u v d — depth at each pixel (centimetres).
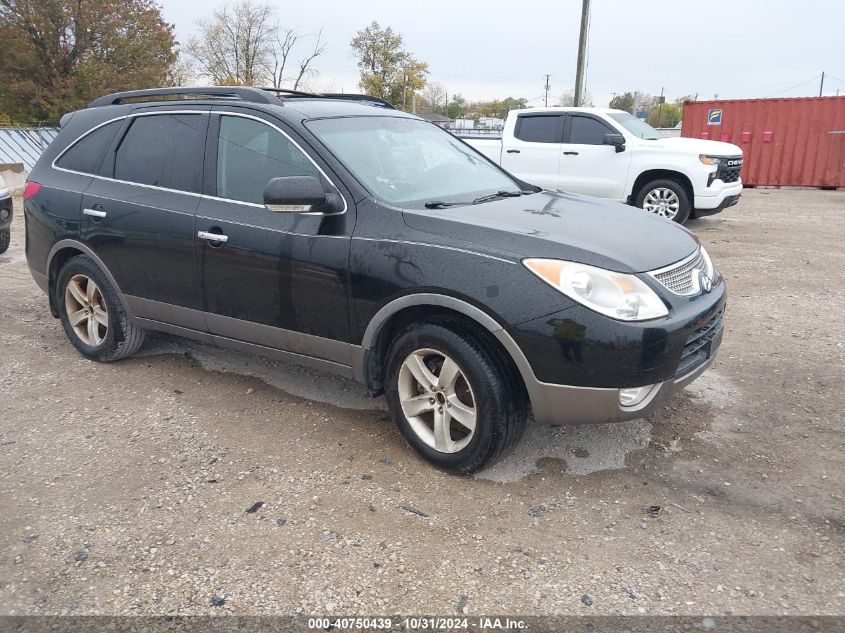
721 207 998
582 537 292
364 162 375
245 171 392
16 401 426
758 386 440
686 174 972
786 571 268
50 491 328
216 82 4250
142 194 430
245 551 283
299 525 300
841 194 1625
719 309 344
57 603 256
